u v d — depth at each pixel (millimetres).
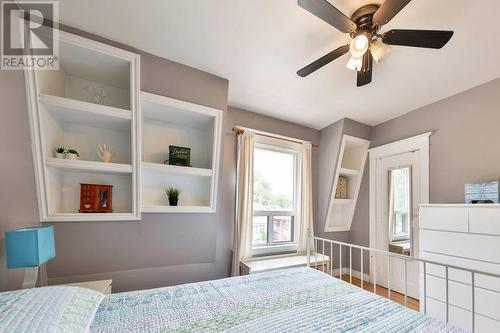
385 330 1056
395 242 2920
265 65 2012
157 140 2201
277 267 2492
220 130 2174
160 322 1076
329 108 2797
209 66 2018
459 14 1507
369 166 3305
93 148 1965
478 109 2258
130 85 1777
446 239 2010
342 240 3477
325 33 1663
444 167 2480
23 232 1312
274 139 2953
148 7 1452
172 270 2217
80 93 1931
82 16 1494
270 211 2957
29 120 1472
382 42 1464
